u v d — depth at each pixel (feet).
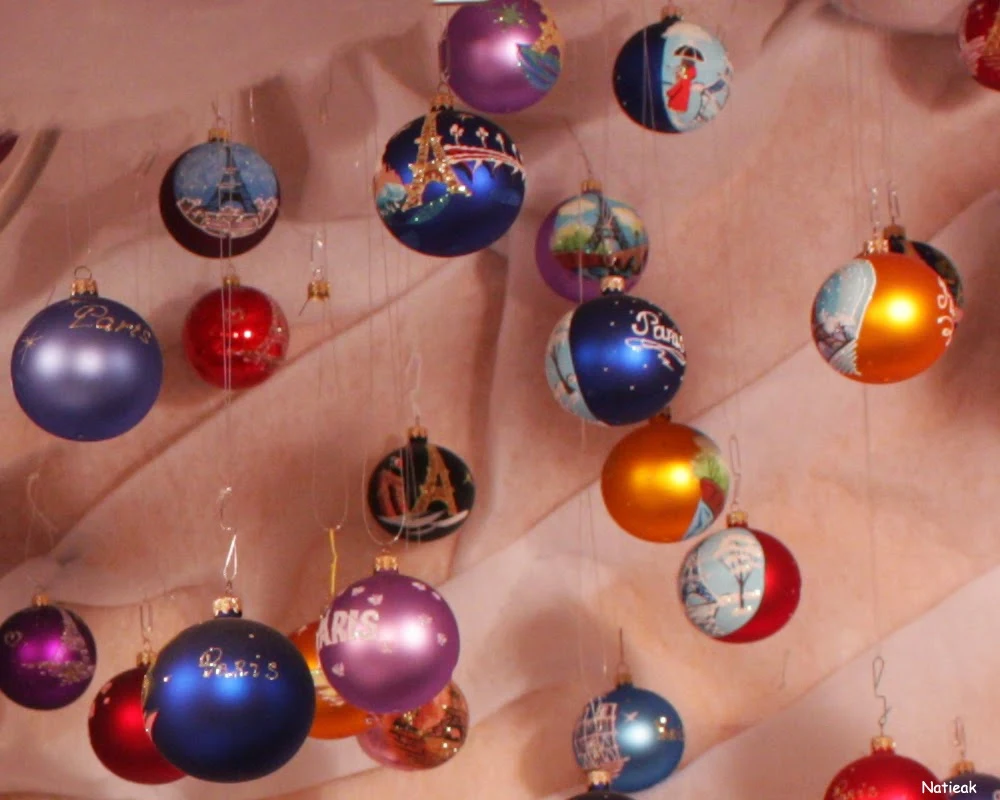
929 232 7.01
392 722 6.25
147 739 6.15
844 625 6.83
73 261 6.93
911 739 6.65
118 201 6.97
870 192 7.04
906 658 6.70
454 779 6.84
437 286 7.07
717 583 6.26
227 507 6.98
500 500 6.93
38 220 6.91
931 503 6.85
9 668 6.38
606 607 6.89
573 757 6.83
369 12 6.35
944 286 6.07
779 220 7.05
